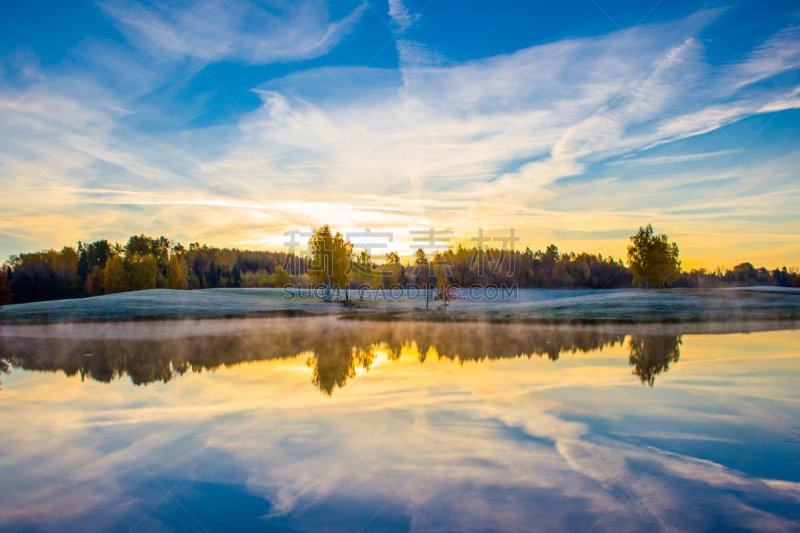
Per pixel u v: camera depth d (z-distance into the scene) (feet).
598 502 20.38
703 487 21.91
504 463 24.98
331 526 18.57
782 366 52.24
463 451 26.78
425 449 27.09
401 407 36.17
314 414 34.47
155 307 122.31
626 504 20.21
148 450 27.37
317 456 26.18
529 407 35.94
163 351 66.08
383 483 22.48
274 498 21.12
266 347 70.33
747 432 29.66
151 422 32.81
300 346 71.46
